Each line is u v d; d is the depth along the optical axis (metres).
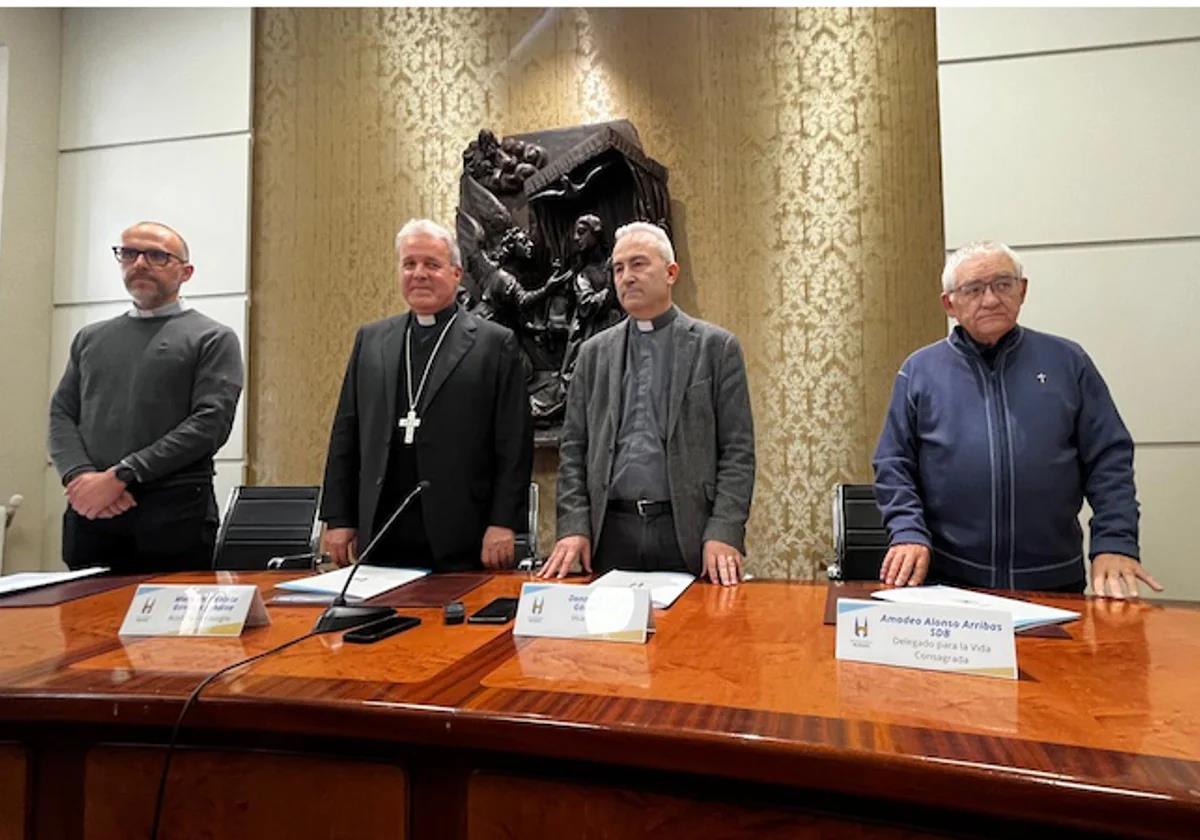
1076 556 1.59
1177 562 2.35
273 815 0.78
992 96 2.56
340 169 3.23
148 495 2.03
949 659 0.83
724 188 2.87
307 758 0.78
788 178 2.81
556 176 2.78
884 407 2.68
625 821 0.68
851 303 2.73
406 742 0.74
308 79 3.29
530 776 0.72
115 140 3.38
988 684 0.77
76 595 1.39
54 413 2.17
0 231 3.18
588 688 0.77
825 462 2.72
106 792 0.82
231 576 1.66
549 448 2.86
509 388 1.91
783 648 0.93
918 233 2.68
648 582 1.41
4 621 1.16
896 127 2.72
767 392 2.79
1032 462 1.56
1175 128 2.42
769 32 2.87
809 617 1.12
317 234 3.24
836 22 2.80
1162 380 2.38
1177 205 2.40
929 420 1.67
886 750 0.58
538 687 0.78
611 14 3.01
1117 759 0.56
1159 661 0.86
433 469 1.82
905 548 1.48
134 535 2.02
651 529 1.67
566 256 2.82
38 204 3.32
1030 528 1.56
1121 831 0.51
